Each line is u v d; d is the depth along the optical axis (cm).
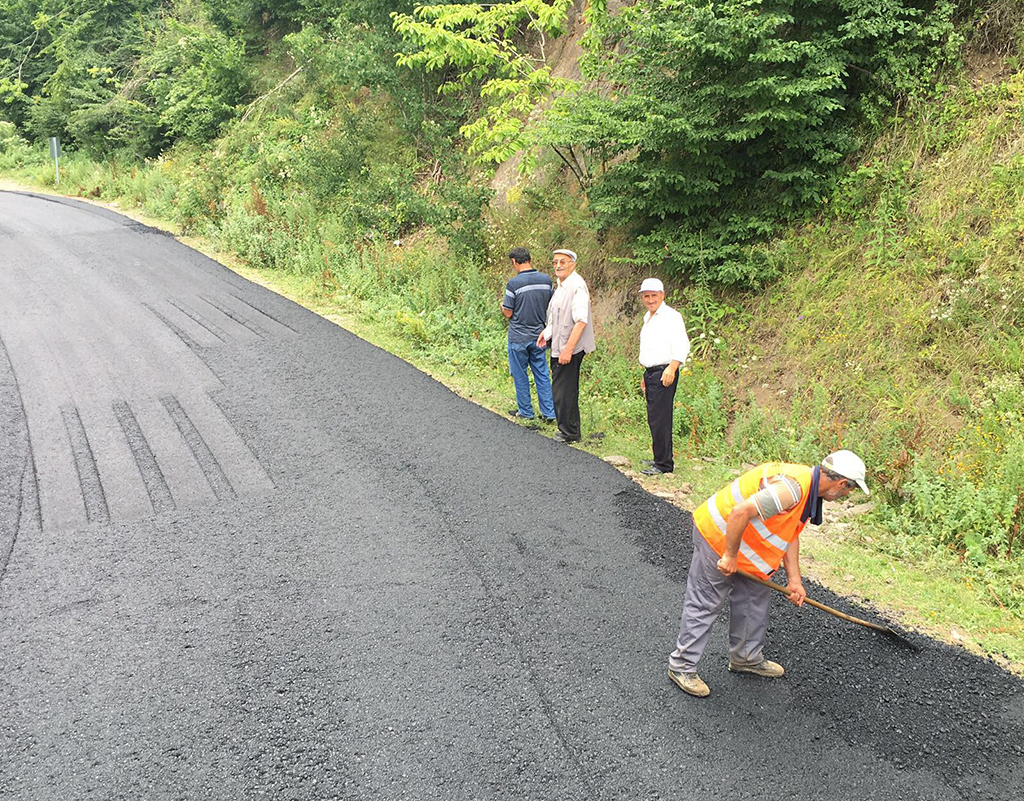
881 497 600
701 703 397
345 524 574
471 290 1089
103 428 743
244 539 555
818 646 443
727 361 808
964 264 695
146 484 640
